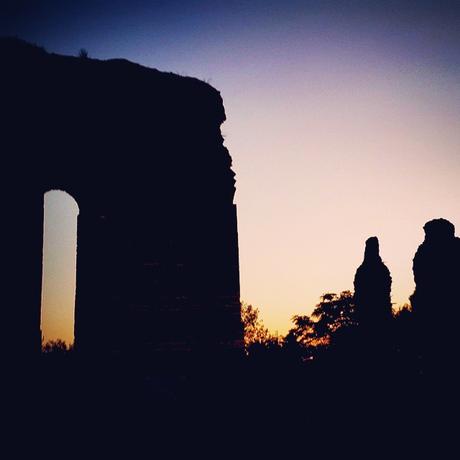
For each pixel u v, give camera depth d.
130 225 12.62
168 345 12.02
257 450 7.31
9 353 10.84
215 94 14.50
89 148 12.75
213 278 12.98
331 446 7.67
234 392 9.60
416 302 13.02
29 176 12.05
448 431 8.20
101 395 8.44
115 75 13.35
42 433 6.88
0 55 12.23
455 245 12.76
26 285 11.54
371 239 16.33
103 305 11.82
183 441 7.26
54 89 12.68
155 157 13.32
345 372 11.80
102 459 6.43
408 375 11.23
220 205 13.66
